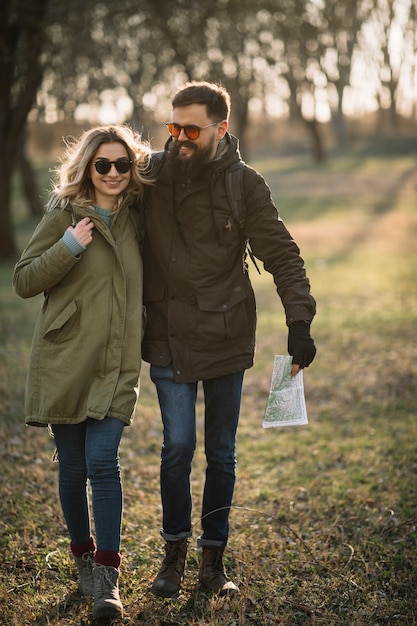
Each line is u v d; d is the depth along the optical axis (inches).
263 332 429.1
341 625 133.0
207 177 137.7
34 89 665.0
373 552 160.7
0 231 743.7
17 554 158.9
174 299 140.4
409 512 181.9
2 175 729.6
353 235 991.6
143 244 143.0
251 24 803.4
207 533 145.3
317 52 963.3
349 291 593.9
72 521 140.7
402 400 294.5
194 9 637.3
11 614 135.0
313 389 316.2
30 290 135.7
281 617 134.3
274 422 138.4
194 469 218.2
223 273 140.7
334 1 820.6
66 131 819.4
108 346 136.3
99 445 133.1
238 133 1510.8
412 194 1364.4
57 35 649.6
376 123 2429.9
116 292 136.4
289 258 141.3
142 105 757.3
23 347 369.4
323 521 181.0
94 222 136.0
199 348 139.6
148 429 258.1
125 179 138.0
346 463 225.9
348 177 1579.7
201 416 280.1
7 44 625.6
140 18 655.1
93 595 139.4
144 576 150.8
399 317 472.1
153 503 192.2
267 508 190.9
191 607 138.8
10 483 195.9
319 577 152.2
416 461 221.6
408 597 143.4
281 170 1743.4
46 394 135.5
